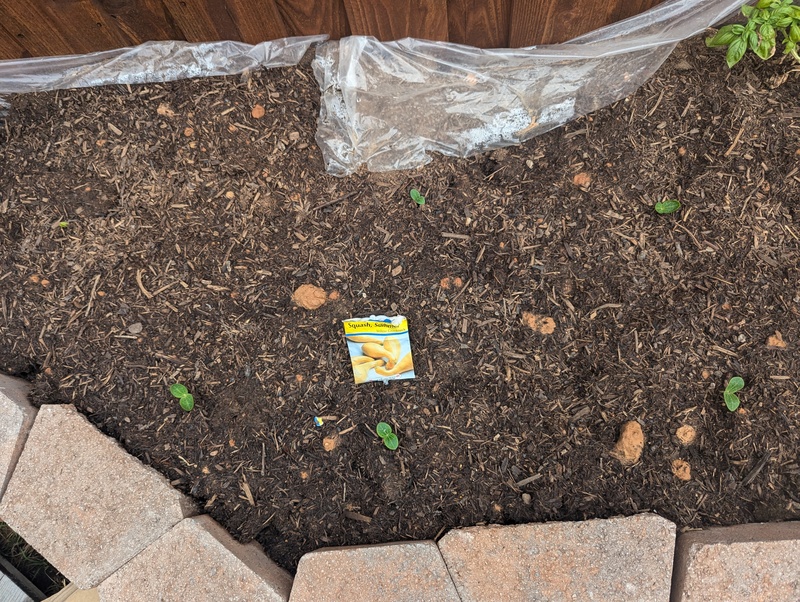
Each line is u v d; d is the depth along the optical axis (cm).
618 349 74
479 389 74
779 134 74
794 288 73
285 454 74
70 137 77
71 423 73
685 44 75
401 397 75
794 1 74
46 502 71
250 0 69
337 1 70
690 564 67
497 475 73
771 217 74
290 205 76
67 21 70
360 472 74
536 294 74
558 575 68
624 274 74
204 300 76
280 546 74
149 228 76
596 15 71
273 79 76
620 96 75
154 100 77
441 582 69
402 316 75
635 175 75
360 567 69
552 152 75
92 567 70
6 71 75
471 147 76
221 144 76
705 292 74
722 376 73
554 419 74
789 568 66
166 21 72
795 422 72
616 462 73
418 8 70
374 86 76
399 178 76
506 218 75
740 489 72
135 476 72
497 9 70
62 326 76
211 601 69
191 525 70
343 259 75
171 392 74
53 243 76
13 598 80
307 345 75
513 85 75
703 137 74
